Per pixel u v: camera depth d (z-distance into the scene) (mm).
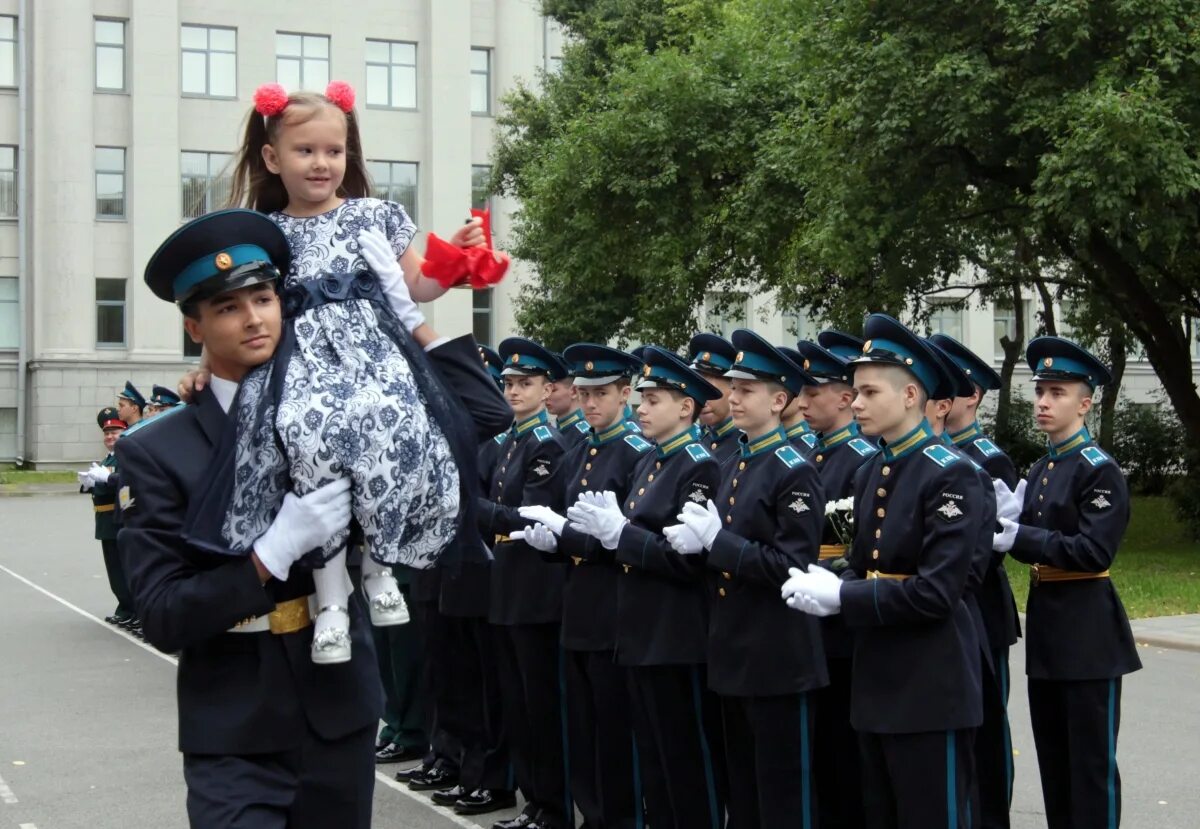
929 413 5820
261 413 3051
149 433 3209
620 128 21453
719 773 5707
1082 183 13562
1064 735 5738
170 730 8516
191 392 3246
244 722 3156
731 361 6582
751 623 5160
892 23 15383
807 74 17031
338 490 2996
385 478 3014
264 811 3137
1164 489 25406
